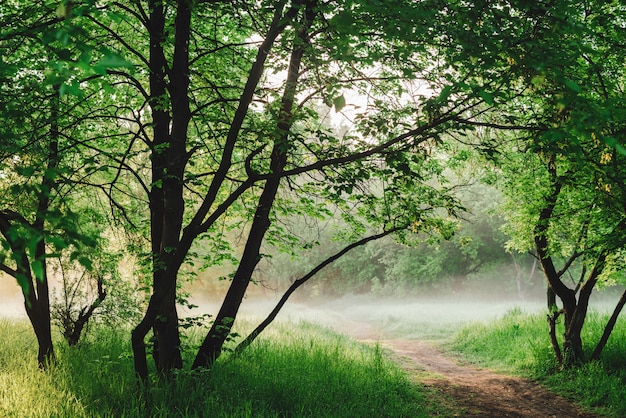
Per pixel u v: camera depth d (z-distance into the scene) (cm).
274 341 1174
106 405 598
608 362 1073
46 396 632
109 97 970
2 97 448
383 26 438
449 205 834
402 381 1002
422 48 483
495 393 1039
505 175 1195
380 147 571
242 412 593
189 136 933
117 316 1062
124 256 1023
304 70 722
